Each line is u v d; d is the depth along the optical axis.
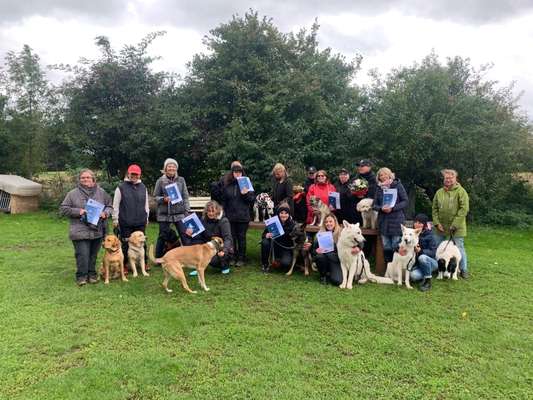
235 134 11.03
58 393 3.10
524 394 3.26
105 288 5.63
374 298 5.43
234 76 11.95
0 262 6.84
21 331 4.14
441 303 5.33
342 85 12.97
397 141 11.95
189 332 4.23
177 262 5.49
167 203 6.65
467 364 3.71
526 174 14.52
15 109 14.96
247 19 12.38
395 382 3.39
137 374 3.37
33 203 12.98
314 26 13.03
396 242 6.40
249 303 5.17
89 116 12.75
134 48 13.01
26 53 14.93
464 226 6.58
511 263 7.88
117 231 6.39
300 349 3.91
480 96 12.47
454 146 11.55
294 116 11.93
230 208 6.84
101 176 13.23
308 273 6.61
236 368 3.52
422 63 12.80
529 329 4.55
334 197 6.92
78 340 3.96
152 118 12.24
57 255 7.37
